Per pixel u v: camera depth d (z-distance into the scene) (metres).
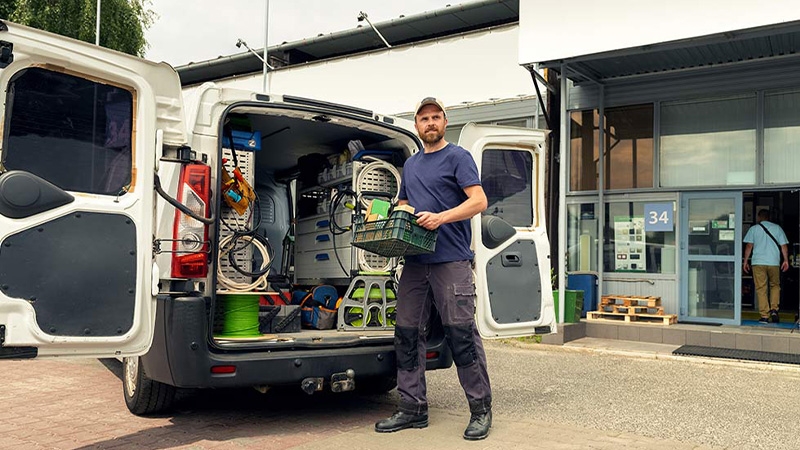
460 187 4.42
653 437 4.52
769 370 7.51
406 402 4.56
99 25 16.28
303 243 6.73
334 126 5.64
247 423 4.76
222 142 4.64
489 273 5.21
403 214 4.09
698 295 10.24
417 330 4.59
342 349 4.62
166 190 4.15
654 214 10.60
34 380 6.24
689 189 10.33
